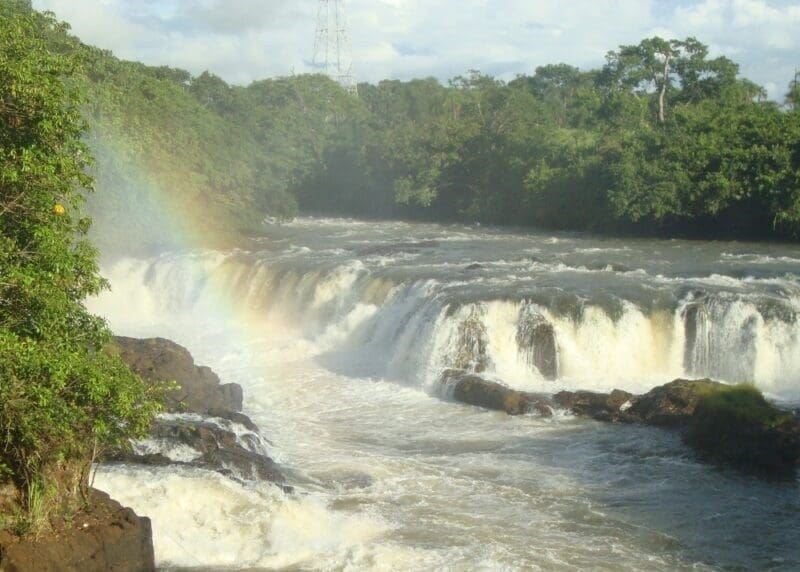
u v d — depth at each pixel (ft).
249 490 60.59
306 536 57.77
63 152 52.21
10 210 49.06
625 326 100.22
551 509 64.13
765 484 68.64
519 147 235.61
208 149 190.49
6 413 45.32
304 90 323.57
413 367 101.40
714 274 122.11
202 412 79.00
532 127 245.24
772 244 165.27
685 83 258.78
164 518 57.62
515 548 57.41
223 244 169.99
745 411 74.38
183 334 128.36
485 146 246.47
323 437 81.87
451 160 247.70
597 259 143.33
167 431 69.21
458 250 160.97
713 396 77.36
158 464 64.13
